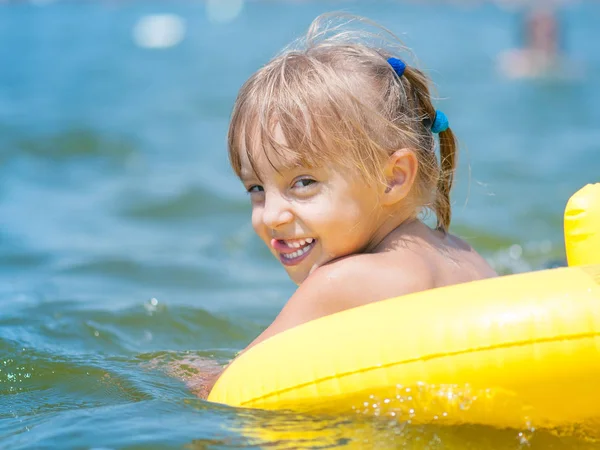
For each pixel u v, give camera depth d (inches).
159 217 415.2
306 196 156.9
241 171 164.7
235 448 131.8
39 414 155.6
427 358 133.7
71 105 791.1
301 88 157.3
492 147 586.6
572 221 156.9
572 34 1763.0
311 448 131.3
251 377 146.2
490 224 384.5
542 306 131.8
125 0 3720.5
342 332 140.9
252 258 348.8
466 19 2313.0
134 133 641.0
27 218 406.6
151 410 149.3
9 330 220.5
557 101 839.7
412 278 153.3
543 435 134.9
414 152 163.6
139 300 271.4
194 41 1640.0
